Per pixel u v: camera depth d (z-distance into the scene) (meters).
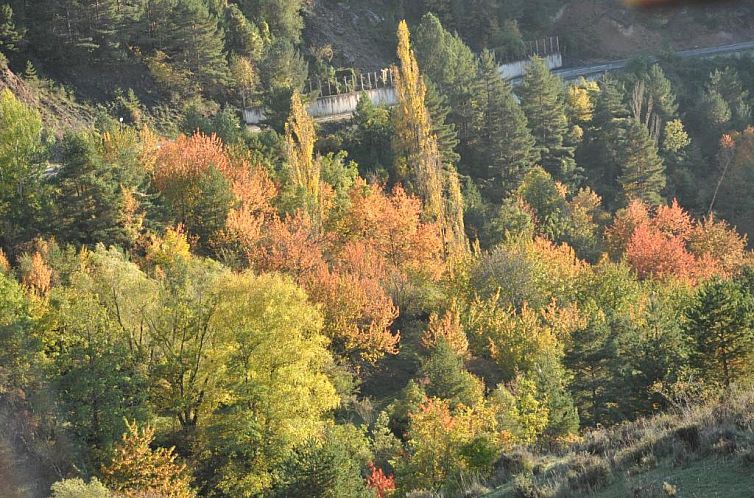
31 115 64.94
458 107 105.75
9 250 56.75
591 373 45.66
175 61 99.56
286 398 40.84
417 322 61.38
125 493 33.94
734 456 19.23
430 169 77.88
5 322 40.47
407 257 70.50
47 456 36.28
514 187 100.75
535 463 24.67
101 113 81.81
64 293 45.06
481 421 37.53
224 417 40.31
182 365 41.81
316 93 103.19
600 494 19.62
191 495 36.25
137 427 38.16
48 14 91.00
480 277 64.44
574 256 76.19
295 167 72.75
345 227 71.88
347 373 51.91
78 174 60.03
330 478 30.38
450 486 27.02
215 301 43.75
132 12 97.06
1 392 38.34
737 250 90.12
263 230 64.25
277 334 42.41
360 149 95.75
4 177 60.38
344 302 54.97
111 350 39.47
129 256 56.94
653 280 75.81
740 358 39.94
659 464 20.28
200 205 66.12
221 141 79.38
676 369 40.81
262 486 38.44
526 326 54.19
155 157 71.50
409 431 40.12
